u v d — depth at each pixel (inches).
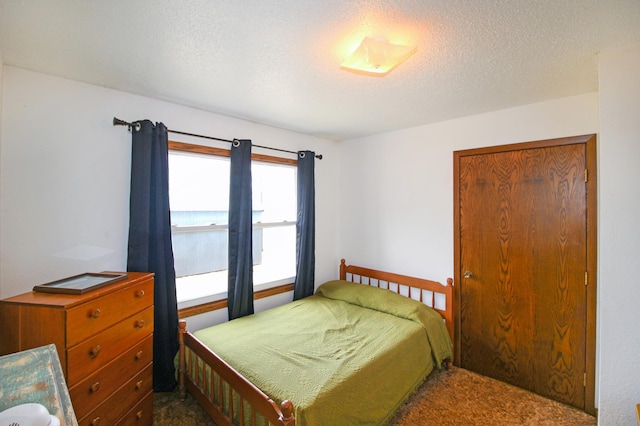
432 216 109.6
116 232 80.2
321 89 78.3
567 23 48.9
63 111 72.2
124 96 81.0
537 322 87.4
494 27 50.4
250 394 53.5
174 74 69.9
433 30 51.4
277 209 125.6
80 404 50.6
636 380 55.6
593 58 60.8
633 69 56.1
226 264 108.1
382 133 125.2
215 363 64.3
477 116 98.7
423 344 88.1
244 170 103.0
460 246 102.5
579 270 80.8
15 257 66.6
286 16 47.7
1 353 49.3
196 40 55.2
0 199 65.0
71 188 73.4
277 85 76.0
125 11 46.5
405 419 75.2
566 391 82.2
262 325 91.3
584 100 80.0
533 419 75.7
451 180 104.7
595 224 78.2
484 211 97.2
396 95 82.3
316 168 132.9
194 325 95.2
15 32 52.4
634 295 55.5
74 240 73.9
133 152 80.3
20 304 49.3
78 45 57.1
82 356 51.2
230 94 82.5
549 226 85.4
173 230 93.3
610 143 57.4
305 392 57.0
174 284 86.7
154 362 81.9
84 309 51.8
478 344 98.4
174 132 89.1
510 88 76.8
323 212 136.6
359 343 78.6
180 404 77.2
